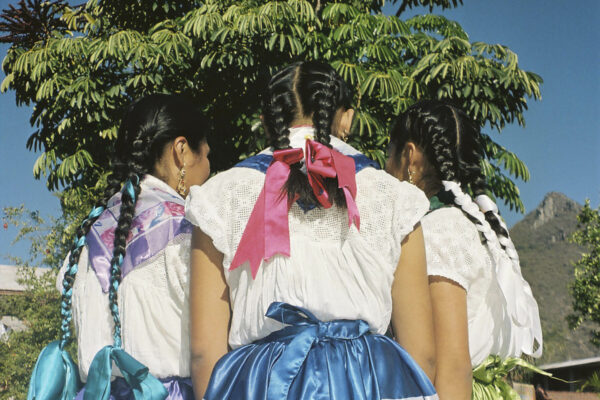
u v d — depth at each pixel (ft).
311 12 27.48
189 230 5.06
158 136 5.41
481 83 29.30
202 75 28.58
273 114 4.55
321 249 4.25
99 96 28.78
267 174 4.29
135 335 4.96
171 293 5.00
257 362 4.16
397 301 4.43
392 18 28.81
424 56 30.32
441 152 5.56
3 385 30.17
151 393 4.78
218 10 29.25
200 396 4.37
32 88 32.91
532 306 5.54
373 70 28.14
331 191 4.27
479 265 5.09
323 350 4.11
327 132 4.42
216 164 29.04
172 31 30.19
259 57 28.32
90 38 32.96
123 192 5.15
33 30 33.58
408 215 4.36
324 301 4.14
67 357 5.18
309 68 4.67
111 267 5.01
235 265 4.23
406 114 5.82
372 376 4.13
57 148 30.71
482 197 5.70
